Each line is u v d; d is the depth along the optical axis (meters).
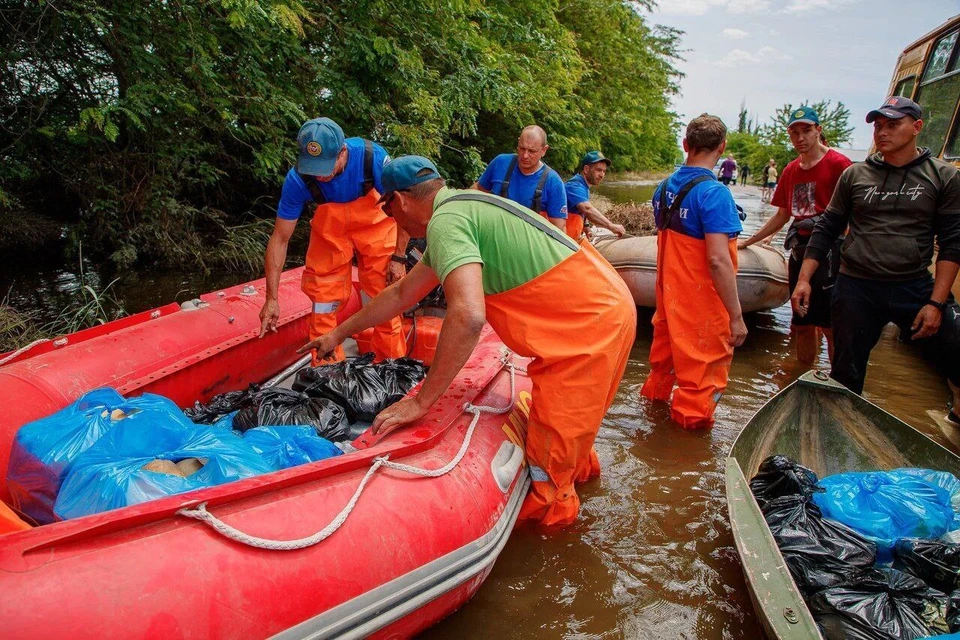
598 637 2.39
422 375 3.60
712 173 3.79
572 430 2.69
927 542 2.47
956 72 6.11
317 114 8.48
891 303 3.74
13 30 6.74
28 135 7.41
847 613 2.14
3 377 2.63
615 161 28.83
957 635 1.90
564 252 2.59
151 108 7.43
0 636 1.33
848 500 2.77
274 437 2.47
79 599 1.44
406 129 8.48
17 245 7.83
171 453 2.16
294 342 4.36
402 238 4.20
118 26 6.65
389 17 8.50
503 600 2.56
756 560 2.32
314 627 1.78
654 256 6.48
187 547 1.66
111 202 7.93
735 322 3.79
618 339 2.64
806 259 4.20
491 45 10.64
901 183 3.62
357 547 1.95
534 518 2.99
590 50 19.97
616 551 2.89
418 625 2.21
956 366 3.70
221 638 1.60
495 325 2.72
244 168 9.58
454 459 2.45
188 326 3.54
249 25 6.64
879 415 3.40
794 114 4.91
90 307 5.86
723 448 3.87
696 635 2.43
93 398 2.40
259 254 8.45
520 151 4.89
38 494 2.14
